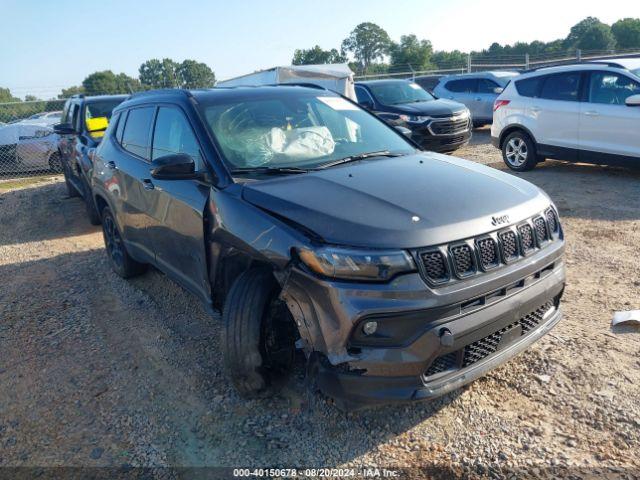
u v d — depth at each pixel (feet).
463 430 9.65
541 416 9.85
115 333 14.57
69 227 27.43
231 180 11.04
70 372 12.68
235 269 11.27
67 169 32.09
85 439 10.20
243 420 10.33
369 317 8.27
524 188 10.84
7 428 10.73
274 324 10.28
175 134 13.33
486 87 51.83
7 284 19.21
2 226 28.81
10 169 45.52
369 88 41.50
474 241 8.86
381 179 10.52
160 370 12.43
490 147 42.39
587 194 25.43
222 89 14.32
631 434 9.23
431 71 99.71
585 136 28.25
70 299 17.28
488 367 9.07
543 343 12.19
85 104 29.50
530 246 9.78
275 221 9.50
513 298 9.27
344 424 10.00
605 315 13.43
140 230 15.26
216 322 14.75
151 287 17.74
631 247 18.12
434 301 8.28
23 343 14.34
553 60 89.56
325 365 8.73
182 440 9.95
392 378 8.38
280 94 14.15
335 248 8.49
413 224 8.69
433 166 11.67
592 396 10.23
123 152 16.31
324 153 12.48
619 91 27.04
